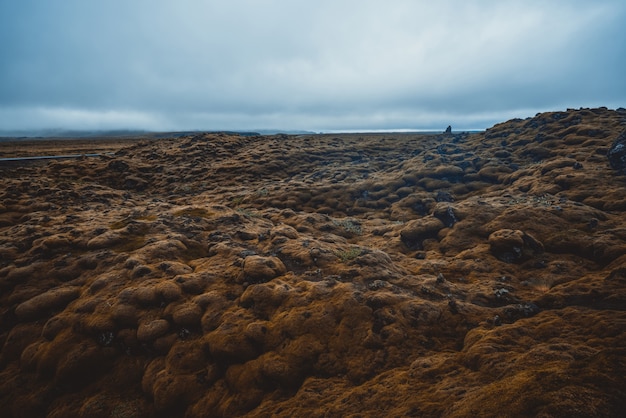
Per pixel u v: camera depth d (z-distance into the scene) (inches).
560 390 284.7
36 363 789.9
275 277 979.9
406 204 2438.5
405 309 788.0
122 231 1344.7
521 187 2288.4
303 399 569.9
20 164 4158.5
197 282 965.2
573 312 699.4
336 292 858.8
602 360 300.2
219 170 3865.7
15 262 1152.8
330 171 3730.3
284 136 6747.1
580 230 1339.8
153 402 682.2
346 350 691.4
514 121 4753.9
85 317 863.7
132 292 911.0
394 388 530.3
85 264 1121.4
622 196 1700.3
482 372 516.7
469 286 993.5
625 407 252.8
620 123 3265.3
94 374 765.9
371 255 1099.3
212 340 751.7
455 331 738.2
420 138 6318.9
